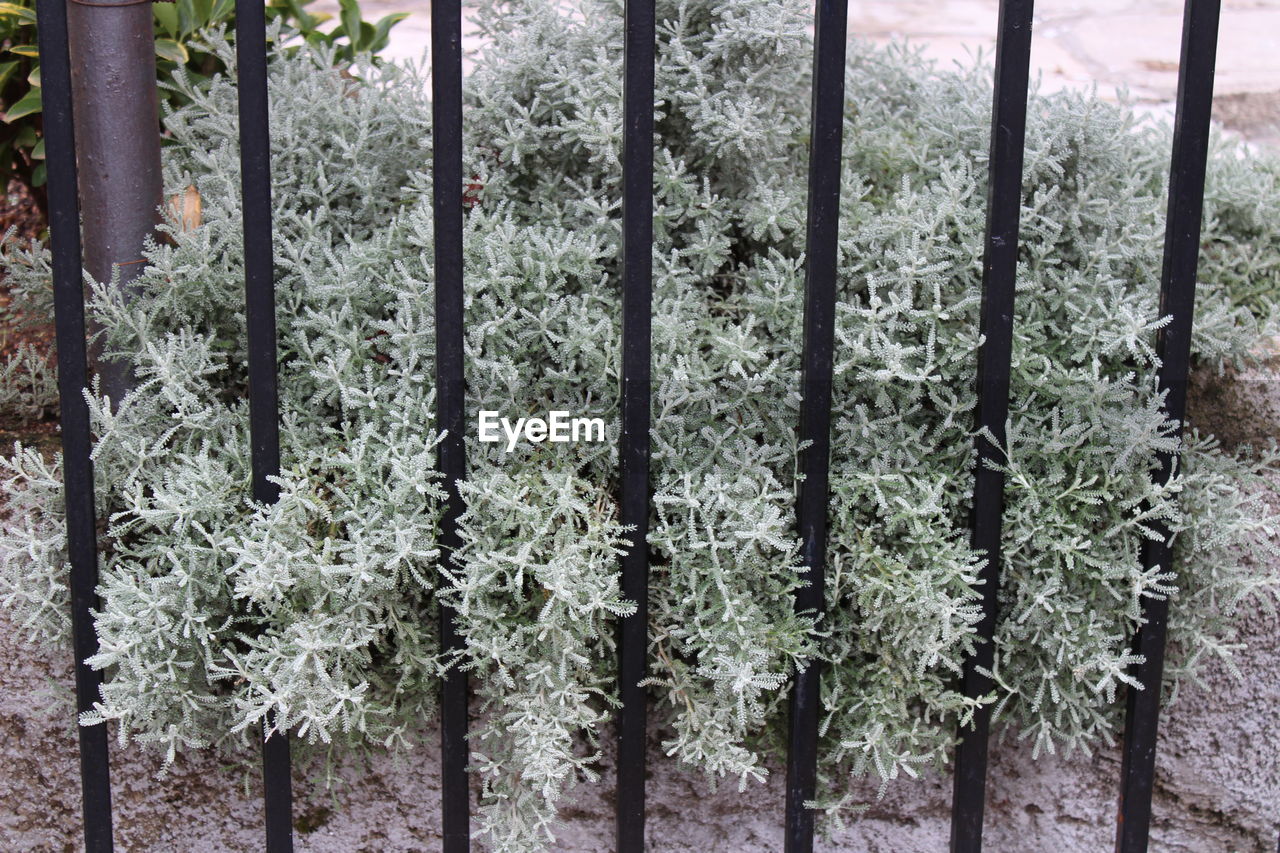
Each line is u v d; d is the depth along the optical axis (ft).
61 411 5.32
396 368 6.04
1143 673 5.89
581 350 5.97
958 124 6.88
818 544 5.63
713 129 6.48
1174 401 5.74
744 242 6.93
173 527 5.42
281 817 5.68
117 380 5.99
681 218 6.65
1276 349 6.68
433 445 5.47
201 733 5.84
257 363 5.34
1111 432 5.76
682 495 5.70
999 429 5.68
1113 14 12.05
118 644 5.17
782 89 6.72
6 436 6.47
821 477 5.57
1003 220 5.50
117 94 5.84
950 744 5.92
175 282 5.90
